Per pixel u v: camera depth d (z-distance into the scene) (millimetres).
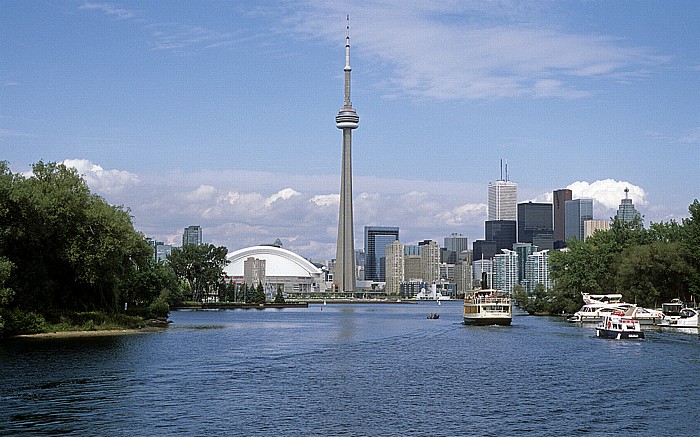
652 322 195750
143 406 73750
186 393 81625
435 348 138750
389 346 143250
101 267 156875
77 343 131750
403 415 71438
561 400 79500
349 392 84188
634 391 85062
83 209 153750
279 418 69625
